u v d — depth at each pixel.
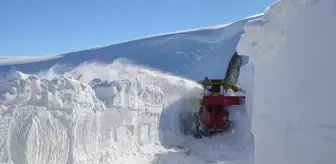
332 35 2.41
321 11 2.54
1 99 4.38
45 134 4.79
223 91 11.95
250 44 3.94
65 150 5.21
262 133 3.66
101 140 6.55
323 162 2.45
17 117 4.47
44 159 4.77
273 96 3.38
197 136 11.34
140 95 8.66
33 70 27.30
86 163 5.64
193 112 12.05
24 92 4.66
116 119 7.12
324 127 2.45
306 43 2.73
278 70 3.27
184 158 8.73
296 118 2.84
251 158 8.91
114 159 6.72
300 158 2.75
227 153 9.51
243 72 12.03
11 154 4.29
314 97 2.60
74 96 5.47
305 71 2.73
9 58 34.88
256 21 3.73
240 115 11.18
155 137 9.64
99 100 6.66
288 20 3.06
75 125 5.41
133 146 7.95
